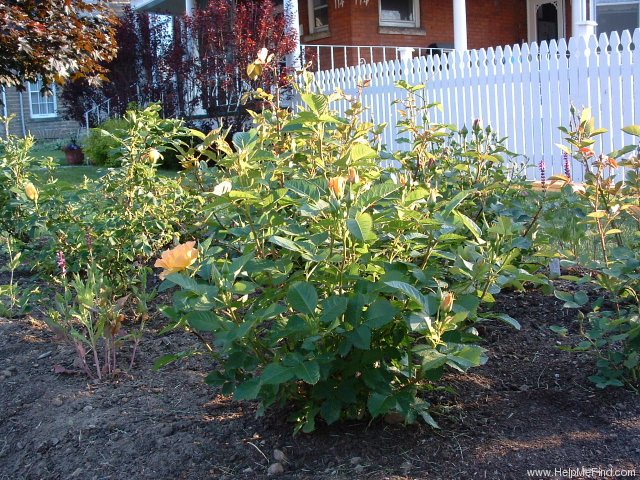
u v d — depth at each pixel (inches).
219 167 169.3
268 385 113.3
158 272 214.4
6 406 140.3
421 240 122.0
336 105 507.8
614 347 146.3
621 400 126.6
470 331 127.9
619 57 350.6
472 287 118.6
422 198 122.8
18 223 204.5
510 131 402.9
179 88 551.8
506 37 686.5
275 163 148.8
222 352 116.0
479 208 186.2
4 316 187.6
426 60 447.2
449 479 106.2
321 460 114.1
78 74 305.6
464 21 528.1
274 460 114.7
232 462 115.3
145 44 583.2
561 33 675.4
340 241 114.3
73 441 125.3
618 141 354.6
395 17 637.3
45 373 151.9
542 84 384.8
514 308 176.4
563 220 209.2
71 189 192.7
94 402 136.8
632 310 133.5
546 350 151.3
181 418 129.2
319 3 644.7
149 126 192.1
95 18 307.4
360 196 108.4
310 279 113.3
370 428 122.3
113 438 124.4
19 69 293.6
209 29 515.2
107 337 146.5
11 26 262.7
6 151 223.6
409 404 112.9
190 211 184.4
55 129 935.0
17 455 125.9
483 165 195.8
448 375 141.6
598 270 132.8
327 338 110.9
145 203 180.1
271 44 507.5
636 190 149.7
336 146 154.9
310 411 116.6
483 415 125.5
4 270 223.1
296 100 474.3
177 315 112.1
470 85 419.8
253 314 106.7
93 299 149.8
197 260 111.9
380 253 121.6
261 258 122.3
